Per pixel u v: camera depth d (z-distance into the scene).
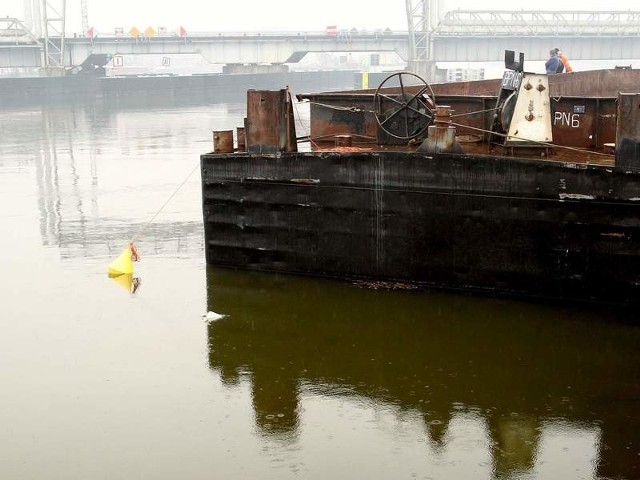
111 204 18.61
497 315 10.78
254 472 7.16
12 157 27.89
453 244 11.45
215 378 9.11
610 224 10.51
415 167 11.38
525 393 8.63
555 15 85.06
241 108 57.78
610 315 10.70
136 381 9.04
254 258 12.84
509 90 12.03
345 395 8.66
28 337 10.34
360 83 86.25
